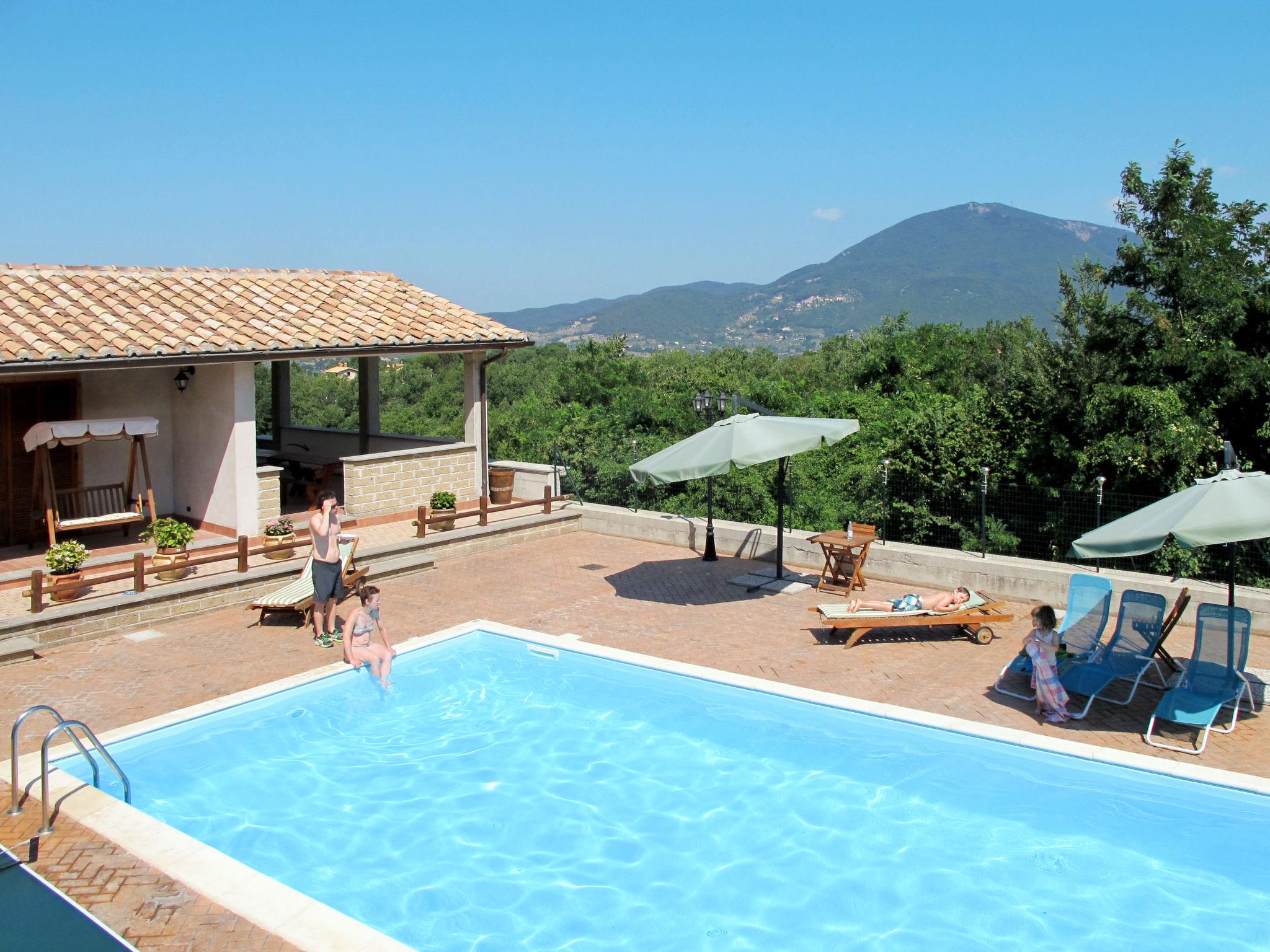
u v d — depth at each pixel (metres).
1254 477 8.66
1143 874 6.83
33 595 11.54
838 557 14.19
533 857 7.22
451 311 19.55
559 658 11.42
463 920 6.43
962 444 22.09
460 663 11.27
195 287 17.30
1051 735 8.77
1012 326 48.38
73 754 8.51
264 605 12.26
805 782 8.33
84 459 15.90
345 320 17.41
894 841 7.35
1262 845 7.15
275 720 9.66
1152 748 8.45
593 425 27.73
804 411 35.25
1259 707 9.35
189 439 16.42
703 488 22.52
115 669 10.88
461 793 8.24
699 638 11.88
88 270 16.69
